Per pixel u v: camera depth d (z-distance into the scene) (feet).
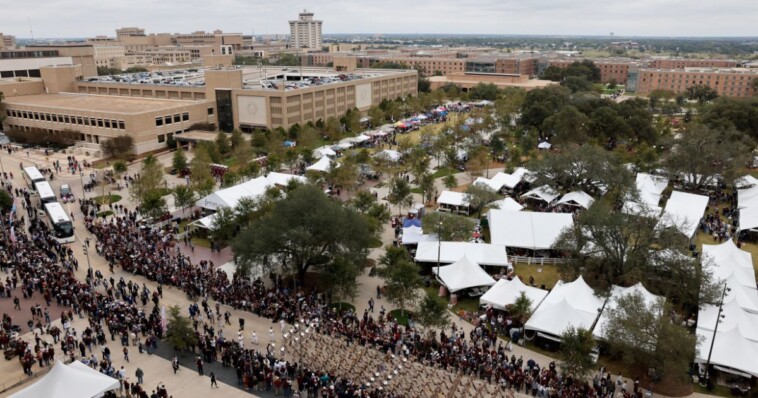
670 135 375.04
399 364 127.03
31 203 260.01
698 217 221.46
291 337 141.59
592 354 131.44
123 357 136.26
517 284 160.86
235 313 157.79
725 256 176.96
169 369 131.85
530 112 424.87
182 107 404.36
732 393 125.08
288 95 420.36
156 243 205.16
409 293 153.28
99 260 192.75
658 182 281.33
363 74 613.11
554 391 120.78
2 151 376.48
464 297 170.91
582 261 172.76
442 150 344.28
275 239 166.61
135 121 362.53
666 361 121.39
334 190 276.62
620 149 347.77
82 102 436.35
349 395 118.01
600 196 252.62
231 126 440.45
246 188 244.63
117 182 297.33
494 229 203.10
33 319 151.53
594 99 436.35
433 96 610.65
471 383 123.03
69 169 325.42
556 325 139.33
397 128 457.68
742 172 274.98
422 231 205.05
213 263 192.24
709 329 138.41
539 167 260.42
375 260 198.29
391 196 242.99
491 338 144.77
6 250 190.70
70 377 108.27
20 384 125.59
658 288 163.63
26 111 421.18
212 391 123.65
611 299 151.33
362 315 159.02
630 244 172.45
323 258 173.37
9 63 550.77
